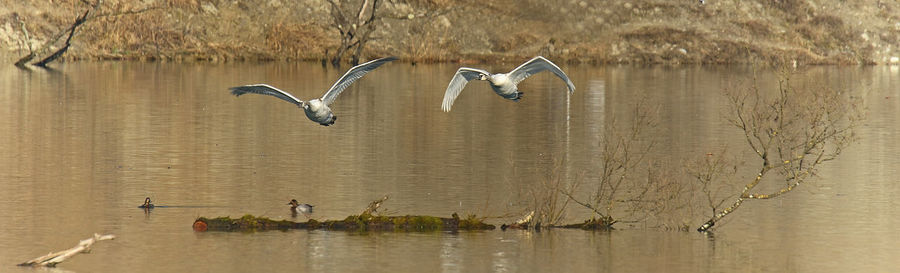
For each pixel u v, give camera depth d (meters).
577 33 59.91
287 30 57.41
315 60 56.78
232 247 16.84
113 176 22.94
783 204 20.45
